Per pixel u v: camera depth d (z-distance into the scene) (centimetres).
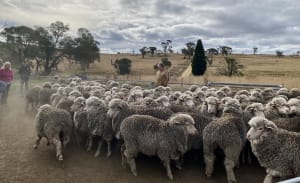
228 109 877
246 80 3056
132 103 1066
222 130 718
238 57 11850
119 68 6531
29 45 6162
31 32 6125
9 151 892
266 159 675
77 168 791
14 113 1445
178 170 798
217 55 12156
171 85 2752
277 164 662
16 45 6069
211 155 756
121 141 912
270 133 666
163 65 1644
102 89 1507
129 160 768
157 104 1028
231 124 728
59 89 1372
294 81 2883
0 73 1535
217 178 759
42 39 6203
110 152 880
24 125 1206
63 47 6519
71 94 1181
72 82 1803
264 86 2134
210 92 1316
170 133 736
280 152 655
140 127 748
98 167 802
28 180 712
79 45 6581
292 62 9838
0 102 1645
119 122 855
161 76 1639
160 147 733
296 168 642
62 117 856
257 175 779
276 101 973
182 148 751
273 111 967
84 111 930
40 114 868
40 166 791
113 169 794
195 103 1216
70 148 930
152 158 873
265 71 6769
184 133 751
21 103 1747
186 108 1015
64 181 717
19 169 770
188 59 10950
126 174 768
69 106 1058
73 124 1001
